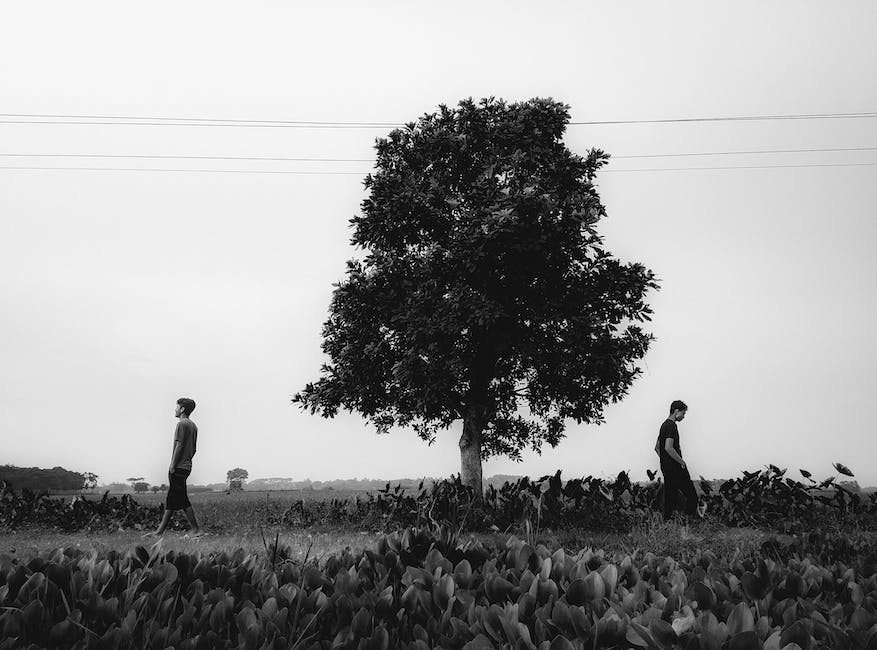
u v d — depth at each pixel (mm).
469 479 14219
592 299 13734
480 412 14727
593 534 8188
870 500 9953
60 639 1824
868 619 1693
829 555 3174
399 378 13156
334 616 2008
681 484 8570
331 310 14852
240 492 27469
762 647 1479
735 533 8023
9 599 2238
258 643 1750
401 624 1924
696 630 1635
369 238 15203
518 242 12898
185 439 9172
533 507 9305
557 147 15633
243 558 2854
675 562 2609
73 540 8734
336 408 15062
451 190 14914
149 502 15953
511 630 1650
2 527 11820
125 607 2082
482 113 15711
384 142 15656
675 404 8938
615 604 1857
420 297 13367
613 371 13352
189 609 1972
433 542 2744
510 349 14367
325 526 11047
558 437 16328
